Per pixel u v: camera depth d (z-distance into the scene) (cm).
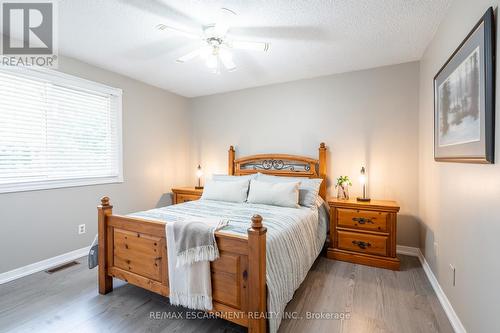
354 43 246
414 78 290
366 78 314
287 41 242
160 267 181
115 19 205
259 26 215
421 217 277
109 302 197
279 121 369
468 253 152
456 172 173
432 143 233
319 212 296
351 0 180
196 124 443
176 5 186
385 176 305
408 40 239
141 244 191
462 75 155
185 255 161
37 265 251
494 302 122
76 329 165
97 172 308
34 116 251
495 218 122
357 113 319
